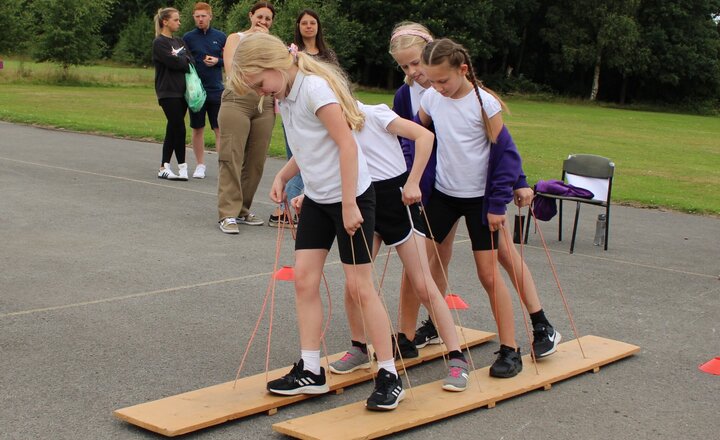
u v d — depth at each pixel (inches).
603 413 157.8
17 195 361.7
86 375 165.6
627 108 2158.0
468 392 161.2
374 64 2144.4
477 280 258.4
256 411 149.7
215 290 231.6
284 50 145.9
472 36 2080.5
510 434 146.3
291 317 210.8
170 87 410.9
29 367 168.4
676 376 180.2
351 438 136.5
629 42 2100.1
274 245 292.7
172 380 165.3
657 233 358.6
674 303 241.9
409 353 180.1
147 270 249.8
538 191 318.7
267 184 433.7
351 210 145.9
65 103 976.3
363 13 2030.0
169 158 426.0
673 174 598.2
